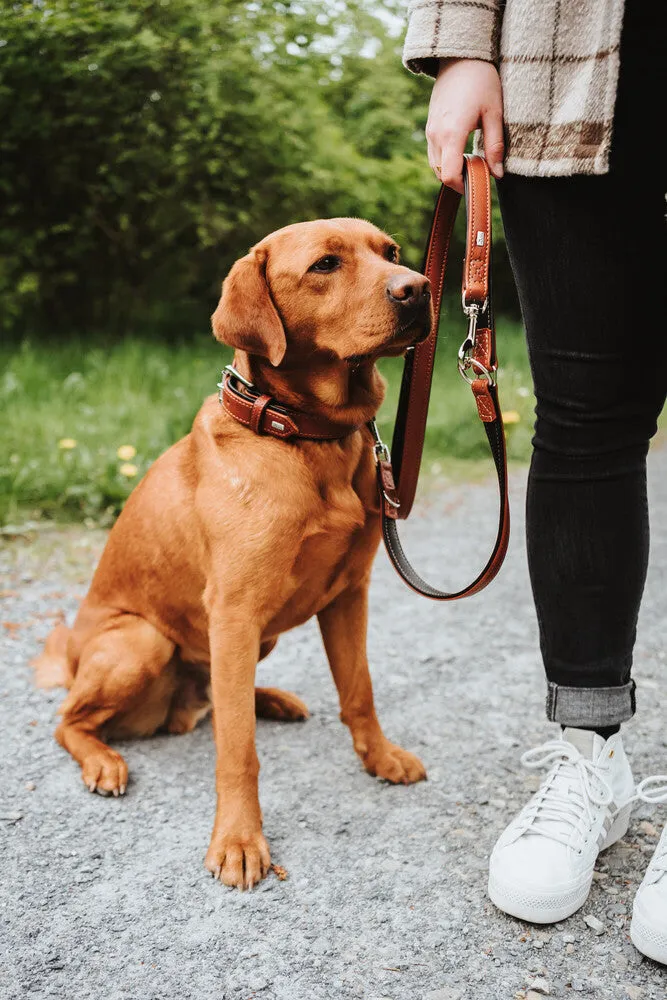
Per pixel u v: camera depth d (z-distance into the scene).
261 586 2.09
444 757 2.48
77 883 1.95
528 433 6.48
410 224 10.04
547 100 1.71
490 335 1.92
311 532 2.10
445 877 1.96
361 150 10.47
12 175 8.65
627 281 1.72
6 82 8.10
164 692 2.57
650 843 2.07
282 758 2.49
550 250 1.75
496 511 5.15
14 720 2.66
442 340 9.60
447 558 4.32
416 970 1.69
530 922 1.81
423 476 5.86
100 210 8.95
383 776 2.35
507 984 1.65
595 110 1.63
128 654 2.44
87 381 6.74
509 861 1.83
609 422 1.81
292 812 2.22
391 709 2.78
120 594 2.55
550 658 1.95
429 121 1.89
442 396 7.31
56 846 2.08
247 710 2.07
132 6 8.35
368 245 2.19
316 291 2.10
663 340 1.77
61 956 1.73
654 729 2.60
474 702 2.82
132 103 8.48
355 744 2.39
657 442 7.31
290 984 1.66
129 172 8.66
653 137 1.67
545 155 1.70
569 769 1.94
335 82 10.33
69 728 2.49
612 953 1.73
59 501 4.60
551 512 1.88
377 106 10.38
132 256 9.25
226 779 2.05
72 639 2.68
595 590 1.86
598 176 1.68
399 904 1.88
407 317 2.05
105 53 8.00
